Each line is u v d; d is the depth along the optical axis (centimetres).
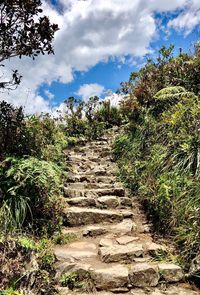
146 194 589
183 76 834
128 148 803
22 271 356
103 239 474
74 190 627
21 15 535
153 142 696
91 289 370
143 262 413
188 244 419
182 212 470
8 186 493
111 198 591
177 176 527
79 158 862
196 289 372
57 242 468
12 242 386
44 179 496
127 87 1016
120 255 416
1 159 530
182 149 550
